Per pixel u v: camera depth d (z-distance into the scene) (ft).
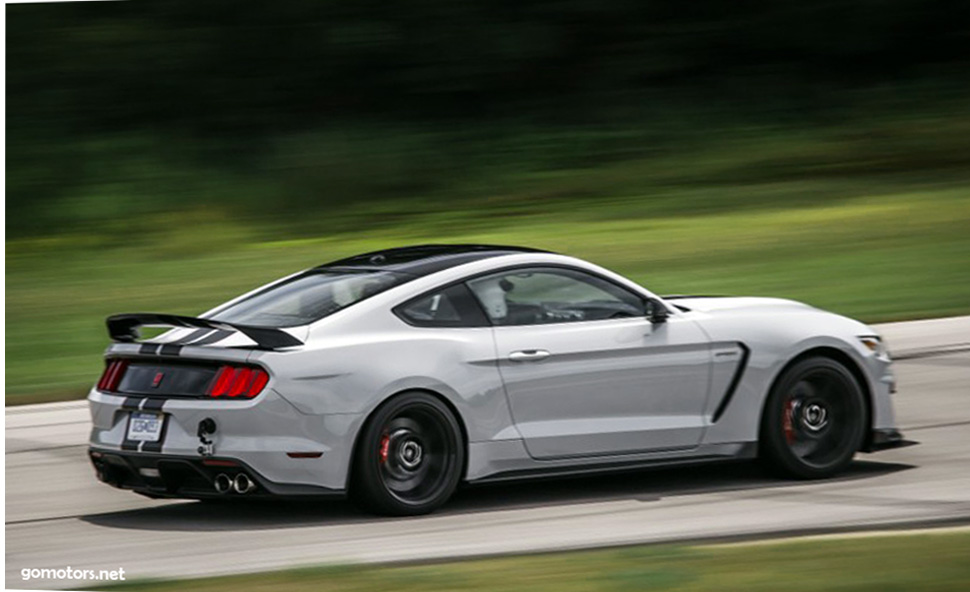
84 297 140.77
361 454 53.67
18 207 187.83
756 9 263.08
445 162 219.61
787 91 254.88
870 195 201.67
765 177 216.95
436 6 241.96
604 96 246.88
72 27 221.66
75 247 173.58
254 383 52.54
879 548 43.65
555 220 190.19
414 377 54.44
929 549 43.16
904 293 131.03
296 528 53.57
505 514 55.11
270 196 200.85
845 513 52.95
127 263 162.61
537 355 56.85
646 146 231.09
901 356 99.35
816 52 264.31
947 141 234.17
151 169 204.23
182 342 54.95
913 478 60.85
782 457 60.80
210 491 53.57
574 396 57.72
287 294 58.59
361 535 51.65
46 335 121.19
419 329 55.62
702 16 258.57
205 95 223.51
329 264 62.28
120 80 219.61
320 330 54.24
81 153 205.26
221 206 195.11
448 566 43.52
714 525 51.62
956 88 256.93
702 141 234.58
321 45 233.14
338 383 53.31
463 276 57.62
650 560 43.06
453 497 59.11
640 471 64.80
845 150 231.09
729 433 60.49
